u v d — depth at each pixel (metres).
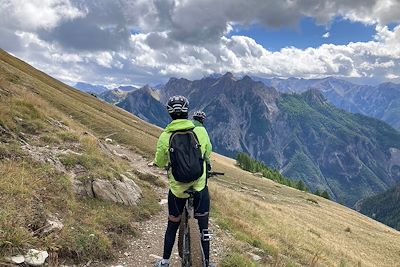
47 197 9.38
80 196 11.02
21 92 22.81
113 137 43.19
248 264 9.55
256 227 17.62
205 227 6.62
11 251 6.61
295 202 72.38
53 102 49.94
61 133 15.88
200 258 5.74
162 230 11.41
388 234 73.06
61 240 7.71
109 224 9.96
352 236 52.06
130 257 8.84
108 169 13.52
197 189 6.47
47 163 11.48
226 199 24.12
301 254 16.25
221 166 95.50
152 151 39.69
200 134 6.56
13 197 8.23
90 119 49.91
